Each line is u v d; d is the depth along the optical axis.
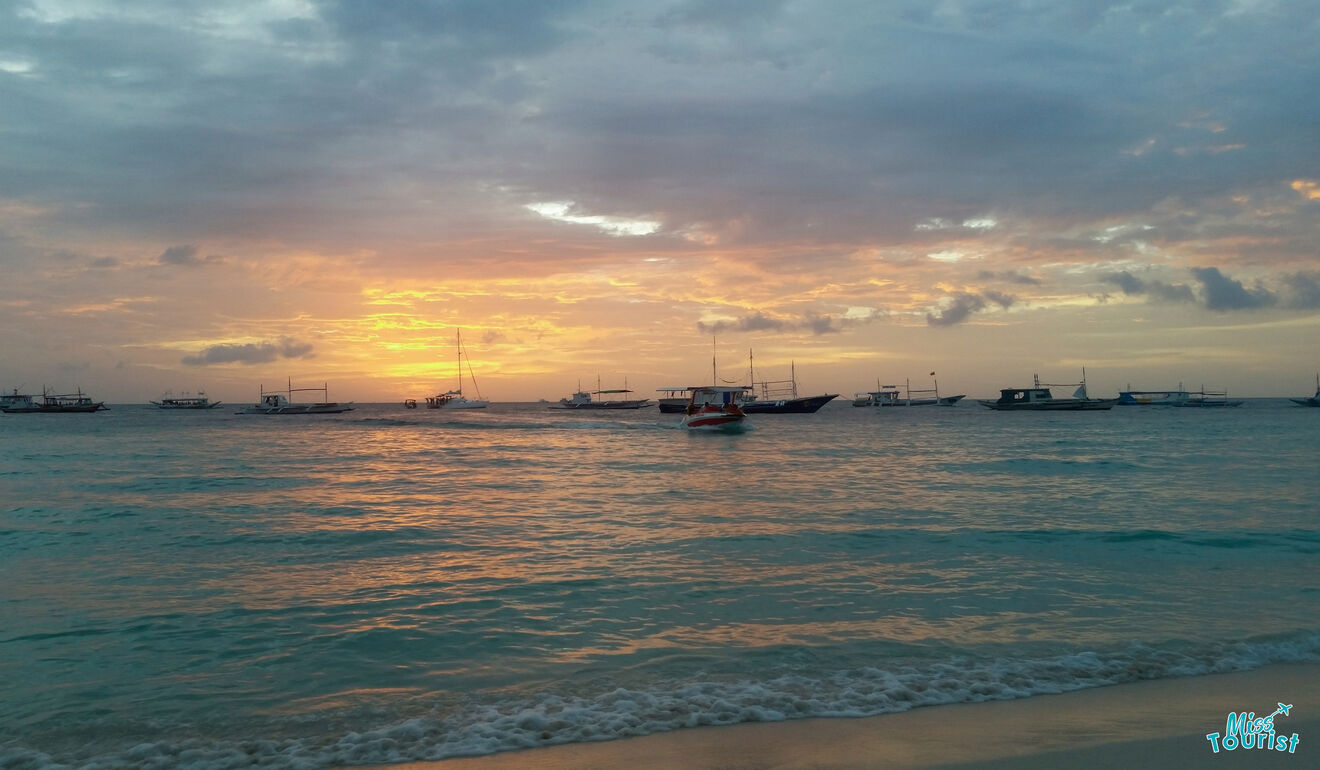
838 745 6.22
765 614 10.15
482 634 9.42
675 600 10.88
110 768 6.08
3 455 41.03
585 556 13.96
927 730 6.51
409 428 80.50
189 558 14.10
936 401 174.38
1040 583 11.75
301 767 6.04
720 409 62.97
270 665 8.44
